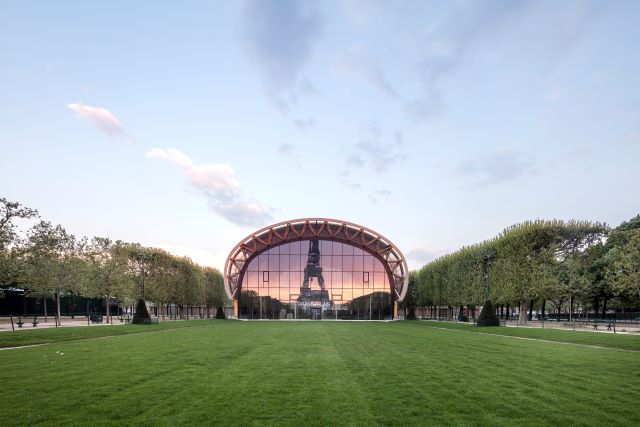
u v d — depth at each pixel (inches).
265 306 2888.8
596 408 430.9
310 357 783.7
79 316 3184.1
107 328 1540.4
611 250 2290.8
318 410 416.2
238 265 2994.6
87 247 2151.8
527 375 605.9
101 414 399.9
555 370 650.8
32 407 420.8
